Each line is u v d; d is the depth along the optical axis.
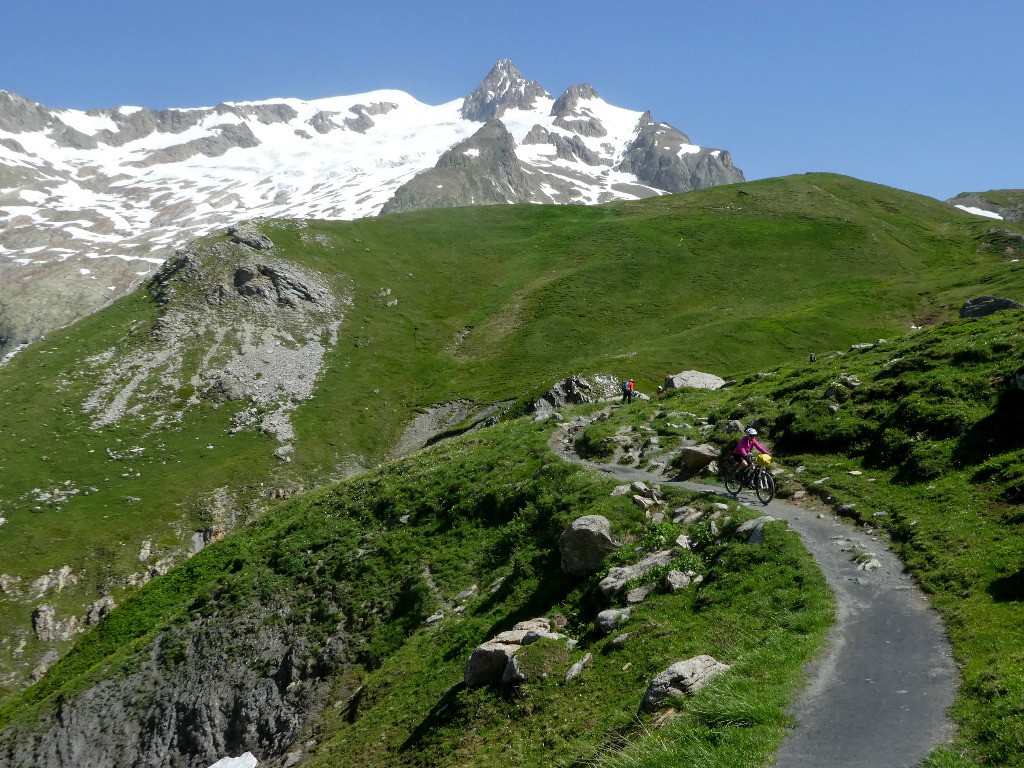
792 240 162.50
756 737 11.83
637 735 13.79
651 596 20.69
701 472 30.48
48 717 36.22
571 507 29.05
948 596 15.94
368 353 133.00
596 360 109.69
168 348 122.56
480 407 111.31
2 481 91.69
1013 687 11.20
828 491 24.77
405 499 39.28
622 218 193.00
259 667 32.94
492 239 187.88
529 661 19.88
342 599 34.00
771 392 37.03
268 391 117.75
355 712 26.09
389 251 170.62
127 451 101.44
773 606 17.38
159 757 32.19
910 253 156.50
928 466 23.52
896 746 10.87
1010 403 23.89
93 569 81.31
